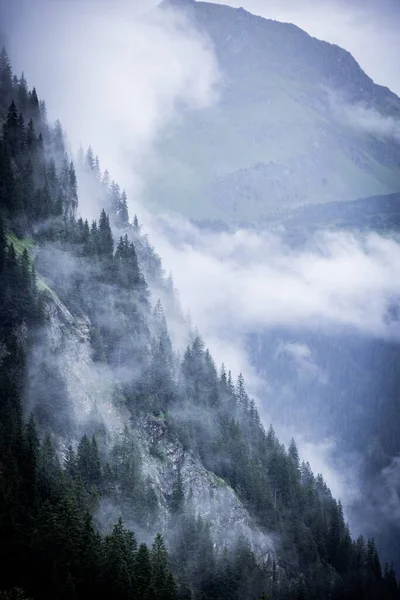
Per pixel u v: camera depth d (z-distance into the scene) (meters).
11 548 177.75
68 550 182.75
